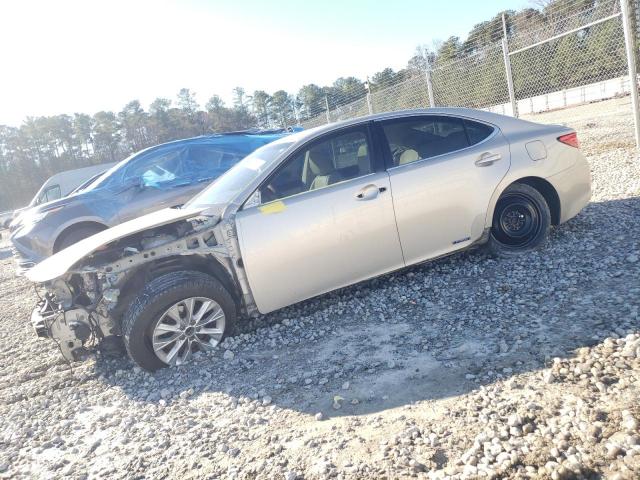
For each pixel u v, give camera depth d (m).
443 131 4.95
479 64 13.52
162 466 2.89
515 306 4.03
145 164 8.27
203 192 5.40
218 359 4.20
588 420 2.45
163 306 4.08
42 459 3.23
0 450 3.43
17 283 9.84
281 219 4.41
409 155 4.79
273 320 4.82
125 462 3.00
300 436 2.90
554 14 12.28
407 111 4.96
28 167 86.31
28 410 3.98
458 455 2.45
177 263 4.46
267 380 3.70
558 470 2.16
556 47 12.38
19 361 5.16
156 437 3.22
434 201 4.70
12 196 83.06
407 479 2.35
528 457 2.31
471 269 5.01
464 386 3.05
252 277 4.37
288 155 4.66
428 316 4.23
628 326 3.25
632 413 2.42
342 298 4.99
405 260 4.74
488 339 3.59
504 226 5.11
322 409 3.16
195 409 3.49
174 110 92.69
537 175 5.00
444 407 2.88
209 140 8.59
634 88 7.99
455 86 14.02
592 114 17.95
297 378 3.63
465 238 4.87
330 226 4.47
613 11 10.62
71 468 3.04
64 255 4.50
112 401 3.90
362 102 17.39
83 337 4.18
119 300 4.32
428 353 3.59
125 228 4.57
